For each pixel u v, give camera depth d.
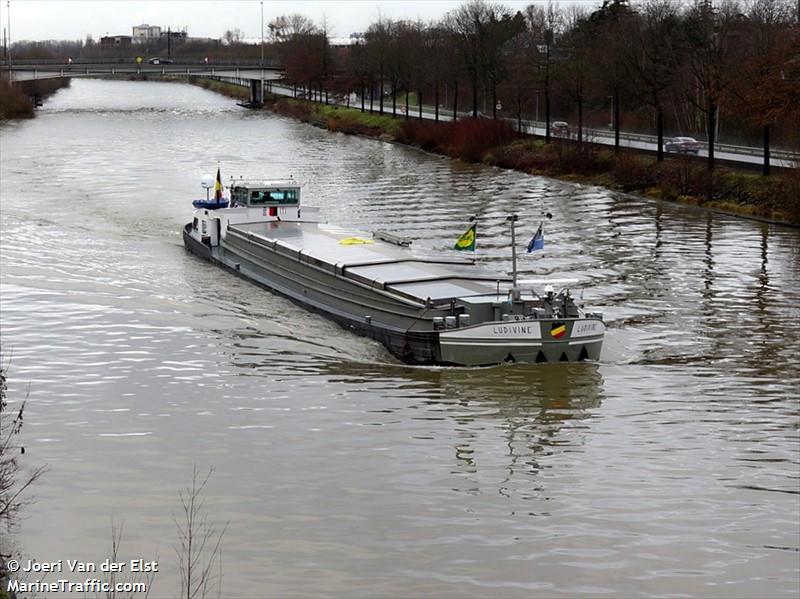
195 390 45.34
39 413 42.44
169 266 69.50
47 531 32.56
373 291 53.31
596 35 161.00
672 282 66.19
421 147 154.88
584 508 34.31
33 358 49.41
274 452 38.62
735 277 67.69
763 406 43.78
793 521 33.53
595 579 30.09
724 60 114.44
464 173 125.56
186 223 86.81
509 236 82.25
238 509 34.06
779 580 30.06
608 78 129.25
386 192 108.12
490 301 49.62
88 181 111.31
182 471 36.94
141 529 32.72
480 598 29.05
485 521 33.41
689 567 30.77
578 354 49.03
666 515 33.88
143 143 154.50
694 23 127.62
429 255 61.62
